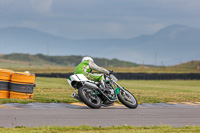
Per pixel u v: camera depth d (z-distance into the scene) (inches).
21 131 587.5
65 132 598.2
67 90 1893.5
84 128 642.2
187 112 973.2
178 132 624.1
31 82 1171.3
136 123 751.7
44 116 797.2
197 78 5083.7
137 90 2085.4
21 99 1127.6
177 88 2677.2
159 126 688.4
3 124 673.6
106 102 1009.5
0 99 1067.3
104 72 1023.6
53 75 4271.7
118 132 606.2
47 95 1409.9
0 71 1142.3
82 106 1044.5
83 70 1022.4
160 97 1477.6
